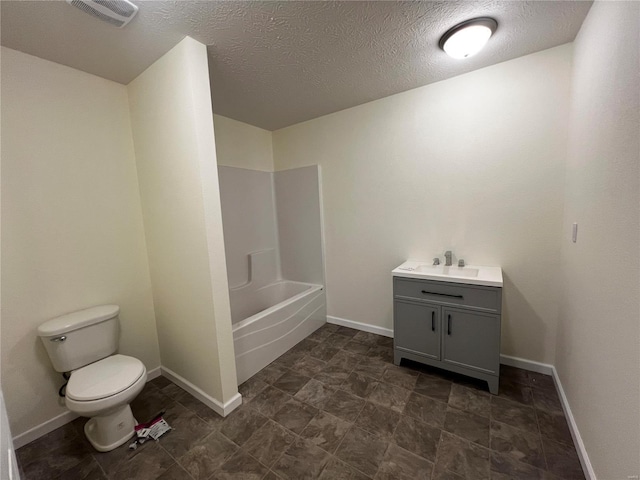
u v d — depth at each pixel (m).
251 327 2.09
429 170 2.25
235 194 2.84
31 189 1.59
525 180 1.90
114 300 1.95
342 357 2.33
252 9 1.27
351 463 1.35
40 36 1.39
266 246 3.21
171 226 1.80
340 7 1.28
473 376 1.86
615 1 1.05
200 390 1.86
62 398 1.71
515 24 1.47
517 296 2.02
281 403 1.80
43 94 1.62
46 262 1.65
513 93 1.86
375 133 2.47
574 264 1.52
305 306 2.70
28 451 1.52
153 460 1.42
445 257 2.17
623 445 0.92
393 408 1.71
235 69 1.81
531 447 1.39
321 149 2.84
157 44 1.51
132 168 2.01
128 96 1.97
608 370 1.04
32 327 1.60
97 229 1.86
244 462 1.38
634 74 0.89
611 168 1.06
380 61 1.78
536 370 2.00
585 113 1.39
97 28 1.35
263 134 3.12
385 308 2.68
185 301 1.82
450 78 2.06
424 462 1.34
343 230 2.82
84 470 1.39
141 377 1.55
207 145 1.56
